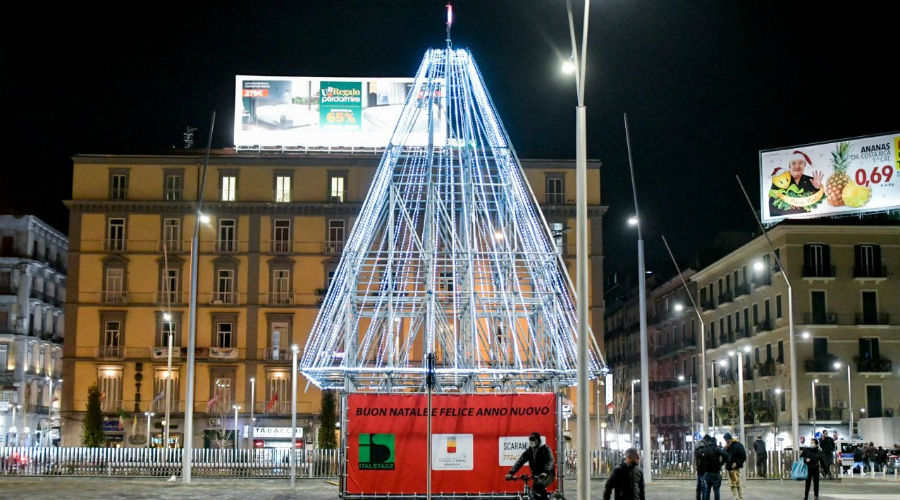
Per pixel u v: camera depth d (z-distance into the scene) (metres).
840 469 54.03
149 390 77.69
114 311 78.31
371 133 80.50
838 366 72.94
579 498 21.25
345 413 28.95
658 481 45.94
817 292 74.12
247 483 44.78
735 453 28.23
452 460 27.45
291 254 79.19
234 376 77.94
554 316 32.94
